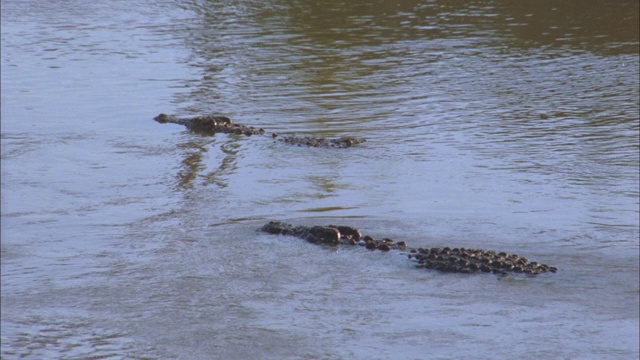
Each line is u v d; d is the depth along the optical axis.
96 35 72.94
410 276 26.47
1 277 26.27
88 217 32.19
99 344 21.70
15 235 30.14
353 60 62.97
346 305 24.19
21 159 40.00
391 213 32.59
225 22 78.81
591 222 31.58
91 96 52.81
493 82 56.03
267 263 27.52
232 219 32.00
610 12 82.94
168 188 36.00
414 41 69.88
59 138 43.69
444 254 27.75
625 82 55.84
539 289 25.47
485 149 41.38
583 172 37.69
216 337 22.03
